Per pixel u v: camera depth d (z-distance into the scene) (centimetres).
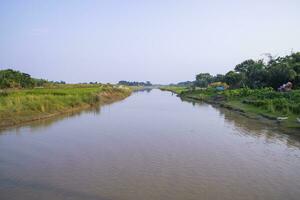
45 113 3075
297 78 4962
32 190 1069
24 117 2714
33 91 4794
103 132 2212
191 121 2823
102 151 1639
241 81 6581
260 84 5728
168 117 3134
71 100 3934
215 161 1449
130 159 1480
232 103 4312
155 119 2969
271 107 2964
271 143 1836
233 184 1140
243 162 1431
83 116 3194
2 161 1441
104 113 3512
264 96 3912
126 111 3778
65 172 1274
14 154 1570
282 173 1273
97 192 1052
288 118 2534
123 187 1101
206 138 1994
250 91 4750
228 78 7312
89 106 4381
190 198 1007
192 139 1961
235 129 2345
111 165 1377
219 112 3616
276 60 6669
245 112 3322
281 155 1563
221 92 5944
